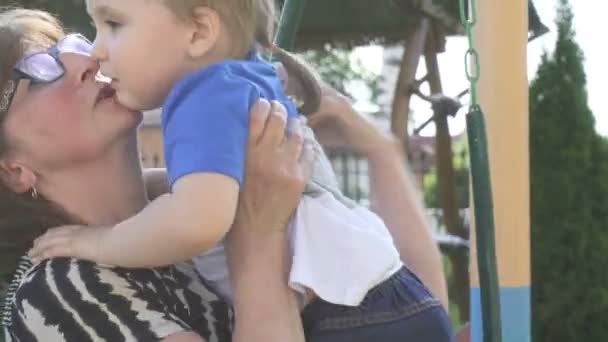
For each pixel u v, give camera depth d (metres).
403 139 6.55
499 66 2.79
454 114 6.75
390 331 1.71
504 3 2.78
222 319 1.82
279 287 1.70
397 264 1.80
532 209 5.93
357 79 10.93
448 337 1.80
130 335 1.63
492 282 1.97
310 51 7.16
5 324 1.83
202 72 1.61
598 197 5.85
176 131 1.57
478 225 1.98
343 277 1.70
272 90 1.72
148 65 1.63
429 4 6.29
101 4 1.65
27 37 1.84
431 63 6.79
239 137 1.58
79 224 1.84
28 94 1.80
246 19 1.68
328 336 1.70
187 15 1.62
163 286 1.75
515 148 2.79
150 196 2.01
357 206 1.85
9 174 1.83
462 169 7.62
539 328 5.87
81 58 1.80
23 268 1.82
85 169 1.83
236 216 1.71
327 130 2.21
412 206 2.23
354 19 6.50
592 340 5.80
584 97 5.96
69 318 1.65
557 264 5.84
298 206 1.75
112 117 1.80
